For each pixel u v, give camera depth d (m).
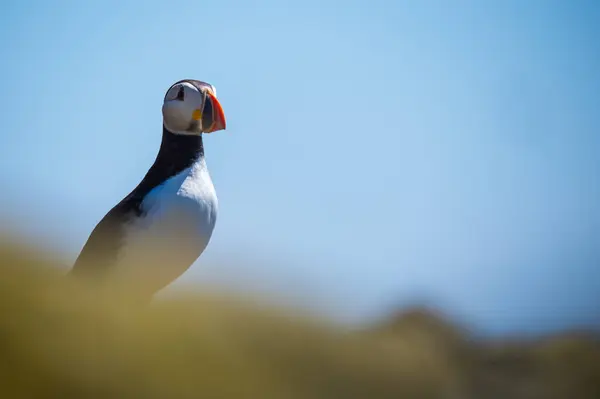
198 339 11.62
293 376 12.32
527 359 20.62
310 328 13.34
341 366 13.03
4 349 9.95
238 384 11.42
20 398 9.66
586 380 19.89
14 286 10.92
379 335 15.30
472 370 19.19
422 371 14.24
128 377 10.40
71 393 9.96
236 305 13.30
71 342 10.40
